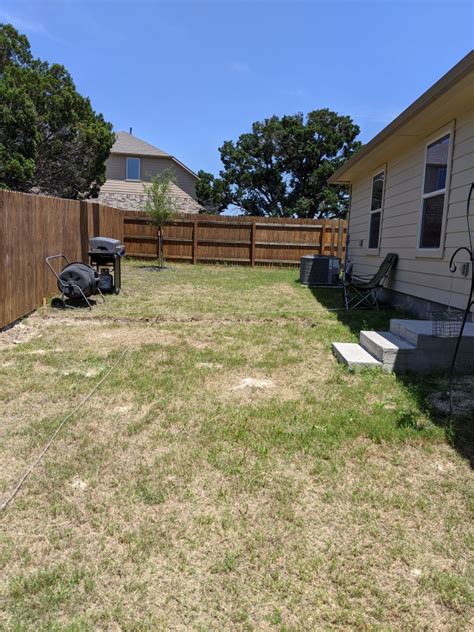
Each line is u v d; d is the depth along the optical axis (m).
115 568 1.79
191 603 1.63
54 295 7.71
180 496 2.25
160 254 14.71
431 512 2.14
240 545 1.92
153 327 5.96
